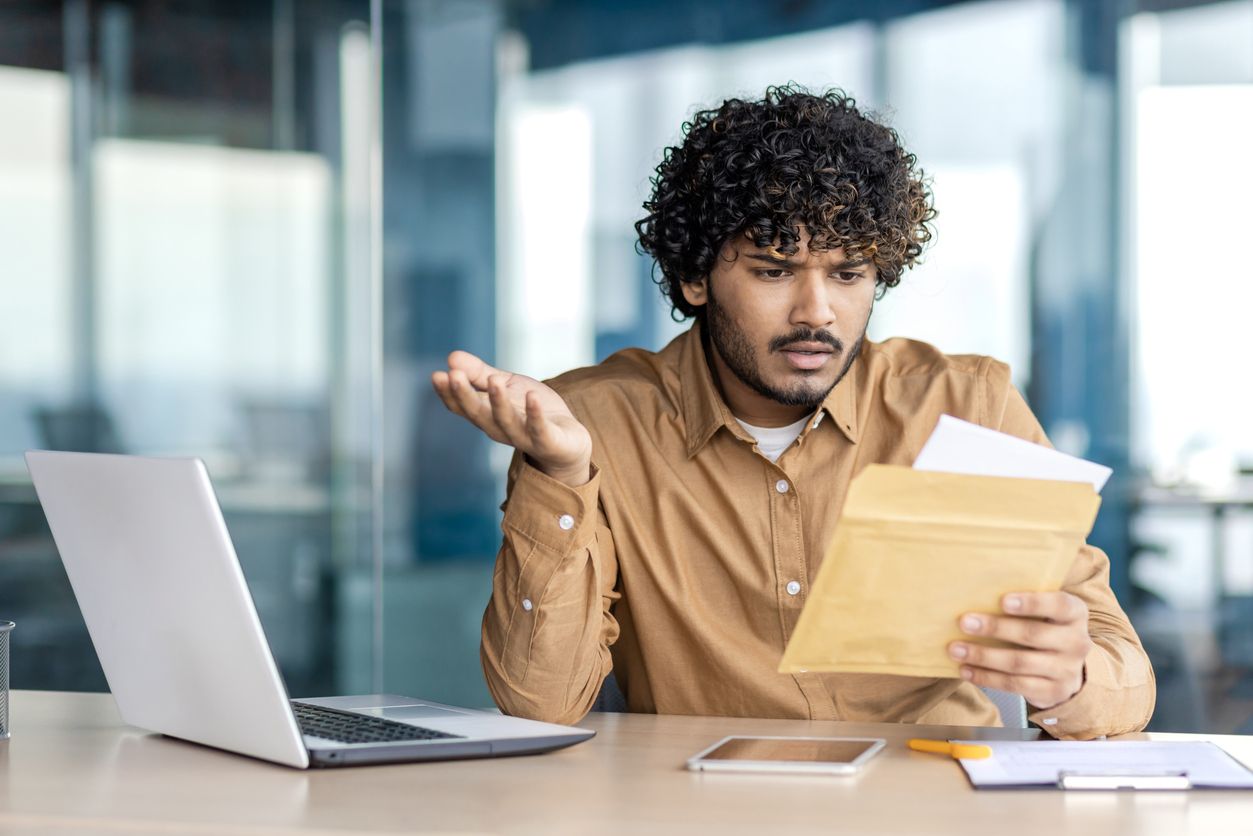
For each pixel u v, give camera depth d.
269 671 1.12
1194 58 3.37
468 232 3.83
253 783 1.11
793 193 1.45
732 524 1.59
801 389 1.50
